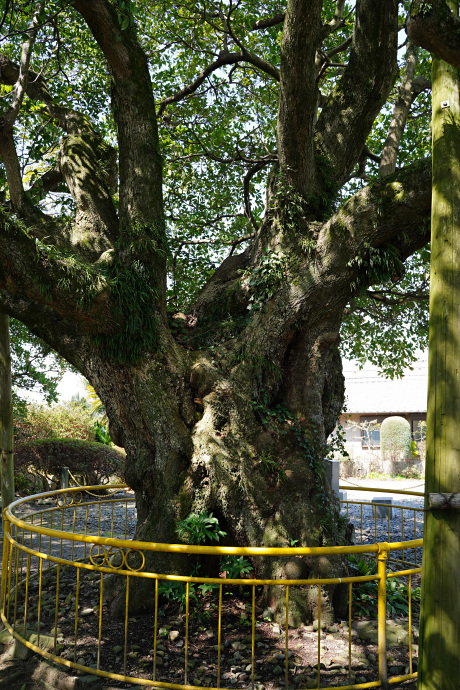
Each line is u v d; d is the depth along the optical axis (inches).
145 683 148.6
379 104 279.1
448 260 129.5
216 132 427.8
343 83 281.0
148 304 241.3
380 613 157.5
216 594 229.3
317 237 244.7
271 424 241.0
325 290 236.5
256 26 340.5
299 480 231.1
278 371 247.3
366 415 1131.9
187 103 425.7
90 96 388.8
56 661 166.4
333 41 403.2
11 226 192.4
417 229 229.8
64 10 341.1
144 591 215.5
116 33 246.4
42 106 348.2
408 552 363.6
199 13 367.2
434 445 125.6
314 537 221.1
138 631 196.5
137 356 240.4
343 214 226.5
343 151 278.8
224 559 229.0
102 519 491.8
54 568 270.5
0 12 286.4
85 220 275.3
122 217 259.0
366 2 263.4
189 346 267.6
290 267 242.8
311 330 247.4
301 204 251.9
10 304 263.7
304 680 162.6
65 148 292.7
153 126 265.7
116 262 240.1
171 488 233.1
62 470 633.0
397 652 183.6
